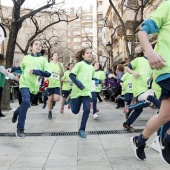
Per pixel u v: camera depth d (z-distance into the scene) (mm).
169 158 3240
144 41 2840
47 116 9883
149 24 2922
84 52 6301
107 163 3918
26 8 20797
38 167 3779
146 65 6328
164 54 2932
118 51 36500
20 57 42938
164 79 2832
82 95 6055
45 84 6258
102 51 48000
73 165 3850
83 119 5988
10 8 25750
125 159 4109
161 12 2955
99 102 17703
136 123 7730
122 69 15000
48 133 6441
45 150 4785
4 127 7293
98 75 10148
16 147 5039
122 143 5258
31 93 5844
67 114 10523
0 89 9453
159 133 4316
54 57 9273
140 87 6301
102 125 7578
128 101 9352
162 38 2990
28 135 6238
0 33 6723
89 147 4973
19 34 41969
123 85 9430
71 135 6188
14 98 20000
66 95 10859
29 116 9922
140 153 3898
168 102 3002
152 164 3811
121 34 31328
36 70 5625
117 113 10734
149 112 10688
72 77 6043
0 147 5047
